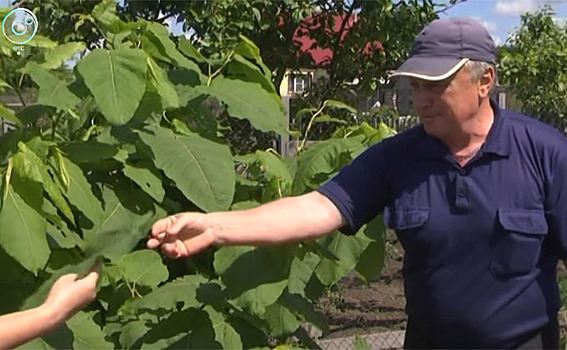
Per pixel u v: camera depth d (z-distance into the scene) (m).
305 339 3.41
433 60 2.67
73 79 3.08
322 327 3.15
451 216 2.79
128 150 3.03
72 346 2.72
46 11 5.39
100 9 3.38
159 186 2.97
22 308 2.64
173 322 2.89
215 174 2.94
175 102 3.02
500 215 2.73
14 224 2.56
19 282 2.82
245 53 3.49
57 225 2.79
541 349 2.85
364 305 7.78
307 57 6.99
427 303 2.88
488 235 2.75
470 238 2.77
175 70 3.37
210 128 3.37
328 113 6.88
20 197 2.63
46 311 2.35
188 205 3.23
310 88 7.08
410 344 2.99
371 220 3.06
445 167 2.81
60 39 5.47
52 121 3.24
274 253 2.92
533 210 2.75
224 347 2.90
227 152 3.04
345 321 7.35
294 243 2.92
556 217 2.76
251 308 2.84
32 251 2.56
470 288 2.80
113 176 3.10
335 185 2.93
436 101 2.71
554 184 2.74
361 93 7.13
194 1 6.15
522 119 2.82
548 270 2.85
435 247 2.82
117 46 3.14
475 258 2.78
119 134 3.04
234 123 5.78
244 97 3.27
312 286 3.24
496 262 2.77
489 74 2.73
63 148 2.95
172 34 5.54
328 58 7.12
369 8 6.75
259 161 3.29
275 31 6.75
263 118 3.20
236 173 3.50
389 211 2.93
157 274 2.98
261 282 2.88
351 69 7.06
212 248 3.25
